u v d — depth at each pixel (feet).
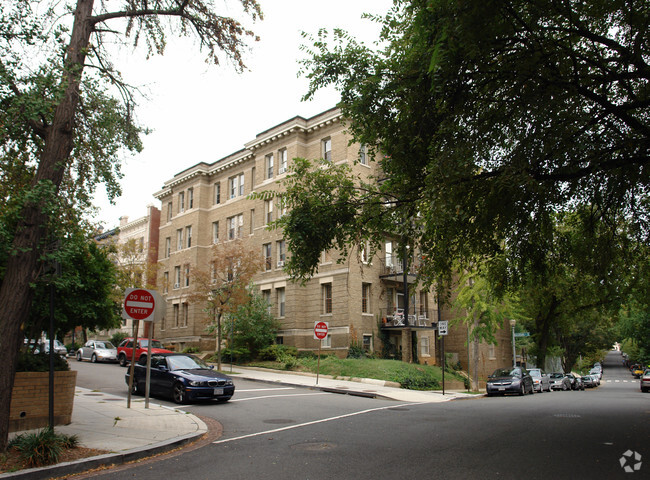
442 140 29.89
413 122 31.91
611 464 23.50
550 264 45.85
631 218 44.52
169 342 132.26
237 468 23.40
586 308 104.63
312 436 31.73
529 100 28.50
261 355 95.50
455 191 28.37
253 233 113.80
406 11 31.60
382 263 99.45
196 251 127.85
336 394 60.80
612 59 29.48
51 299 27.68
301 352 96.37
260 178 113.60
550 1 27.43
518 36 28.48
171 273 136.98
